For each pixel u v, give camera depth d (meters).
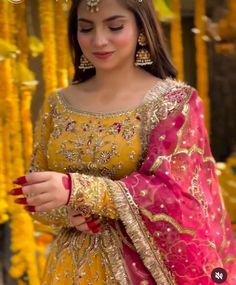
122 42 1.63
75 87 1.79
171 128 1.61
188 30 3.68
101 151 1.63
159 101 1.65
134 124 1.63
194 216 1.58
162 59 1.75
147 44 1.70
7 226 2.90
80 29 1.67
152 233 1.56
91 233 1.66
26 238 2.68
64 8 2.72
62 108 1.76
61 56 2.75
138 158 1.62
